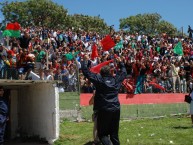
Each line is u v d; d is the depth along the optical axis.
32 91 16.20
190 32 42.31
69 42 30.97
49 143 14.77
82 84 21.59
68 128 17.36
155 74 24.59
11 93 17.20
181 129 16.22
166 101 24.33
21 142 15.84
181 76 25.33
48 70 19.45
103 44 19.48
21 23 77.19
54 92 14.74
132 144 13.02
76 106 20.78
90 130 16.66
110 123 9.70
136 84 23.23
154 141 13.46
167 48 34.00
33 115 16.20
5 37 21.84
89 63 21.48
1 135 13.52
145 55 31.47
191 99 15.98
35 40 26.80
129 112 22.55
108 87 9.70
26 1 81.12
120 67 10.41
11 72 16.55
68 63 22.27
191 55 32.50
